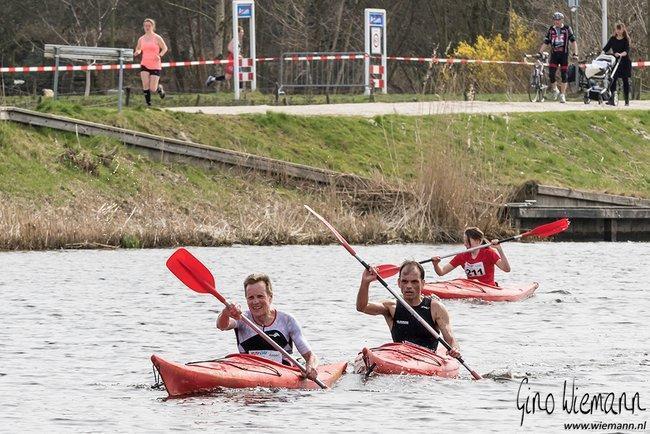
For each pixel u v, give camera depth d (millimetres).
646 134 129000
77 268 75125
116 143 98812
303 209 95625
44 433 35625
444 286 64688
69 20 183125
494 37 176250
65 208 90562
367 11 131000
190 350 49000
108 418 37281
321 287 68312
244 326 42812
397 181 99375
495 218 95562
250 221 94188
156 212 93188
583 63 139750
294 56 133625
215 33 165750
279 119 110062
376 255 84188
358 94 138625
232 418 37125
